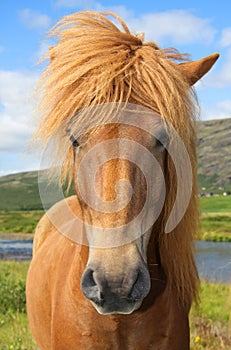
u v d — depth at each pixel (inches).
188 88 103.0
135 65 95.4
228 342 204.8
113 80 92.6
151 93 92.6
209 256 549.0
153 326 103.6
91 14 109.0
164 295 103.5
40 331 129.2
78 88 93.8
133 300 86.0
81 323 102.1
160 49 105.9
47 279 122.3
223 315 247.9
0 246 931.3
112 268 82.0
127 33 109.7
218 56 106.0
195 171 105.2
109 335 102.0
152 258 102.0
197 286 120.3
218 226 812.0
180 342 109.9
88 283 84.9
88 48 97.1
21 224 1535.4
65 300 105.7
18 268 473.4
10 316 275.6
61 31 106.4
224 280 357.4
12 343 212.4
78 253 104.1
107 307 85.5
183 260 108.8
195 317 237.1
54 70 99.3
